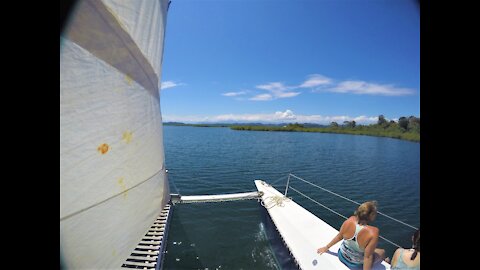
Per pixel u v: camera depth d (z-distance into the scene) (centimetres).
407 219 1017
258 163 2298
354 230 353
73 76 225
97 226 269
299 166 2211
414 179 1739
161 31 466
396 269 296
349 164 2420
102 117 272
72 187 228
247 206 801
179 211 746
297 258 423
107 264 290
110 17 282
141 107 373
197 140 5078
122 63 312
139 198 377
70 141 224
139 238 382
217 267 501
